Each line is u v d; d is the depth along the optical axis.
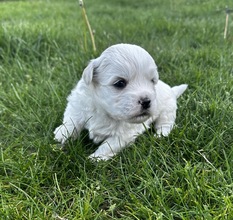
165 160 0.22
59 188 0.20
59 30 0.48
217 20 0.56
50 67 0.38
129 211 0.19
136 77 0.21
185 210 0.18
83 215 0.18
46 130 0.26
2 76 0.35
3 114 0.29
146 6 0.80
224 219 0.18
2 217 0.18
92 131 0.24
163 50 0.40
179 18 0.60
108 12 0.71
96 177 0.22
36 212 0.19
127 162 0.23
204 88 0.31
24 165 0.22
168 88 0.28
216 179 0.20
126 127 0.24
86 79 0.22
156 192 0.20
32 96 0.31
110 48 0.22
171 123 0.27
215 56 0.38
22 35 0.43
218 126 0.25
